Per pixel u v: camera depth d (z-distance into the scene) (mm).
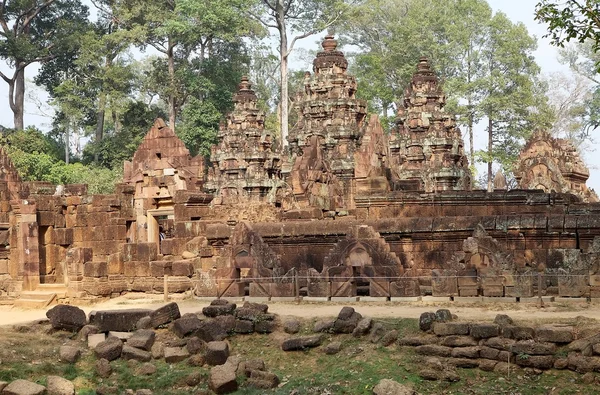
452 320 23125
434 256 32156
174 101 87188
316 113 59094
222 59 94125
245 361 23172
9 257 37219
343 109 58812
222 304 25969
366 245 29203
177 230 35875
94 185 69625
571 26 27406
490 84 83125
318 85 59969
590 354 20688
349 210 40469
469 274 27922
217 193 67625
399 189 41969
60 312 25922
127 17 83562
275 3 86875
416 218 32594
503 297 27219
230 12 79875
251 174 65750
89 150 88250
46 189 47656
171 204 41688
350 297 29047
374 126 43219
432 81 65188
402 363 22062
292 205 40062
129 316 25734
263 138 68250
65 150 89188
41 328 26250
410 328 23422
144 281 35062
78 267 34812
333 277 29469
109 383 22891
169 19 82000
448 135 63125
